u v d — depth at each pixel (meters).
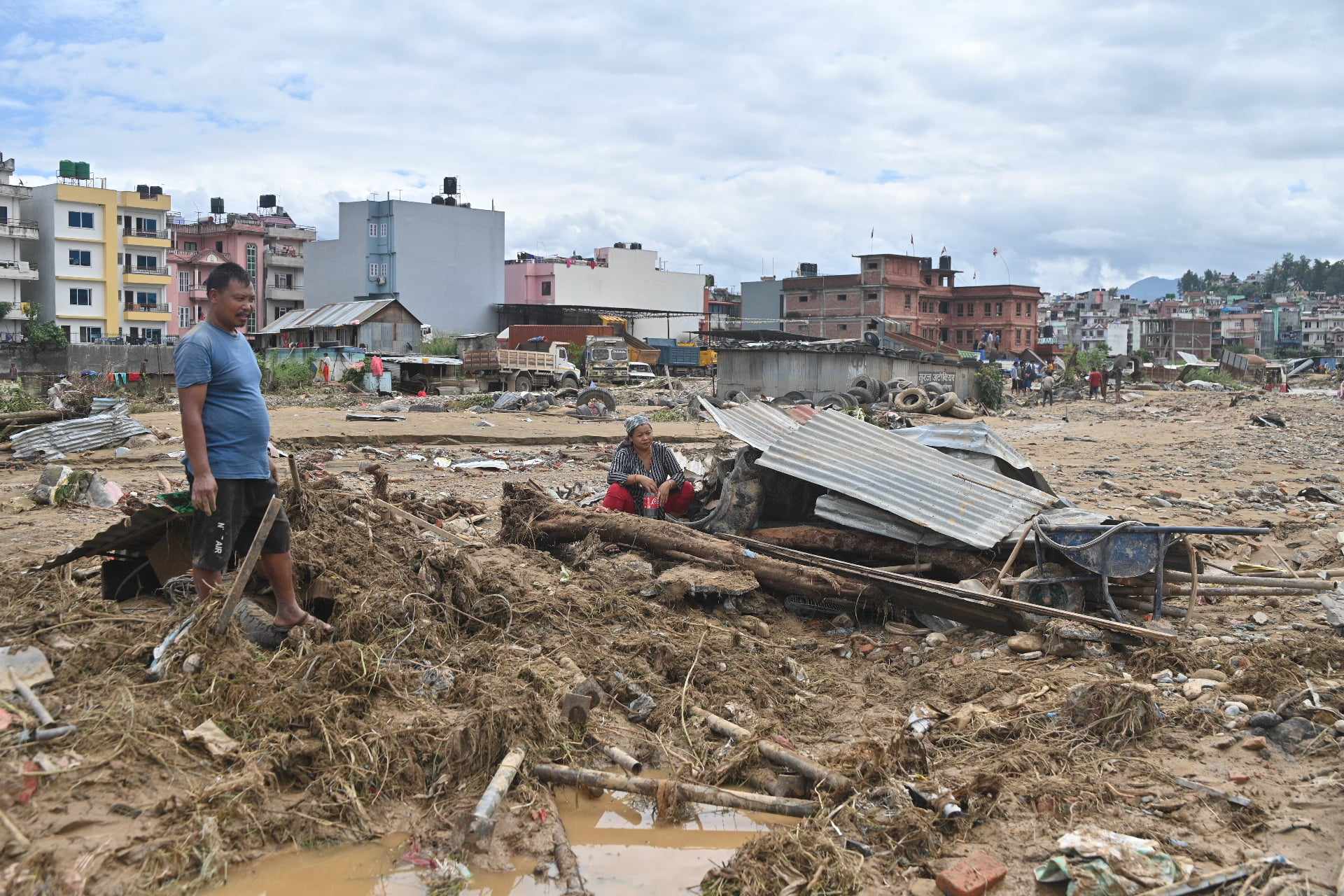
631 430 8.14
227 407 4.76
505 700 4.66
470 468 14.66
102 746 3.89
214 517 4.75
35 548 7.86
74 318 61.94
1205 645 5.98
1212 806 4.02
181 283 74.81
